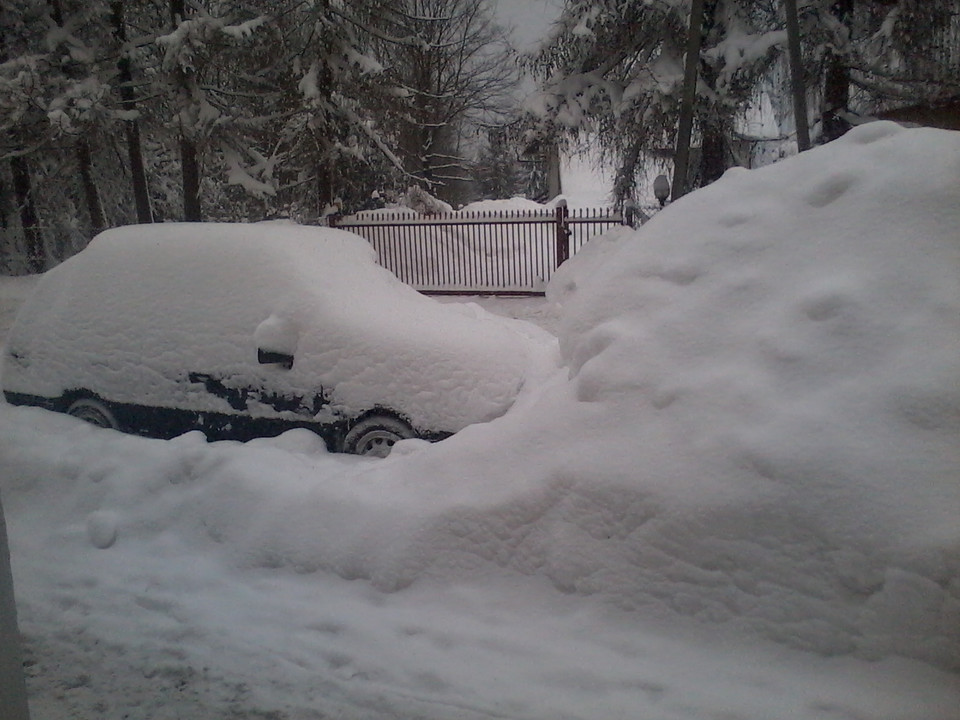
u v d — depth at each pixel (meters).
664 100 17.78
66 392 7.04
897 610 3.22
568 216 17.41
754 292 4.14
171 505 5.05
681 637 3.57
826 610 3.35
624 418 4.06
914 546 3.21
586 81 19.39
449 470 4.50
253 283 6.71
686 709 3.19
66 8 25.61
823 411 3.60
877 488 3.36
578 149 20.58
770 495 3.53
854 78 18.66
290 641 3.88
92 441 5.93
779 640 3.40
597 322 4.53
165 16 25.16
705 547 3.61
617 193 20.38
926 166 4.11
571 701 3.31
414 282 18.36
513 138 20.78
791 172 4.56
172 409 6.72
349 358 6.31
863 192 4.17
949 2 16.59
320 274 6.85
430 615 3.97
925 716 2.97
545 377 6.12
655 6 17.81
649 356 4.16
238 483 4.98
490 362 6.19
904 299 3.74
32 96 22.30
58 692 3.57
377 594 4.20
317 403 6.36
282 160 24.11
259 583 4.43
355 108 21.78
